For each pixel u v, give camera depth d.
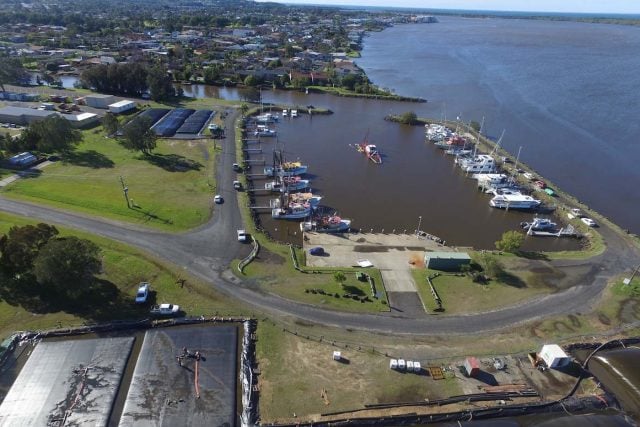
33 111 147.00
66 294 68.12
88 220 89.62
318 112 188.38
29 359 57.28
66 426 49.25
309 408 52.75
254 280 75.25
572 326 68.81
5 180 103.75
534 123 184.25
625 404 56.66
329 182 123.19
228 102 192.75
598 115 197.00
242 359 58.28
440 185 125.06
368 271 80.19
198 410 51.91
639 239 97.62
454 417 53.25
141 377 55.59
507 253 89.12
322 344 62.41
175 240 85.50
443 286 77.19
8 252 66.12
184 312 66.69
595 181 132.25
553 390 57.44
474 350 63.00
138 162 121.31
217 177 116.00
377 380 57.06
